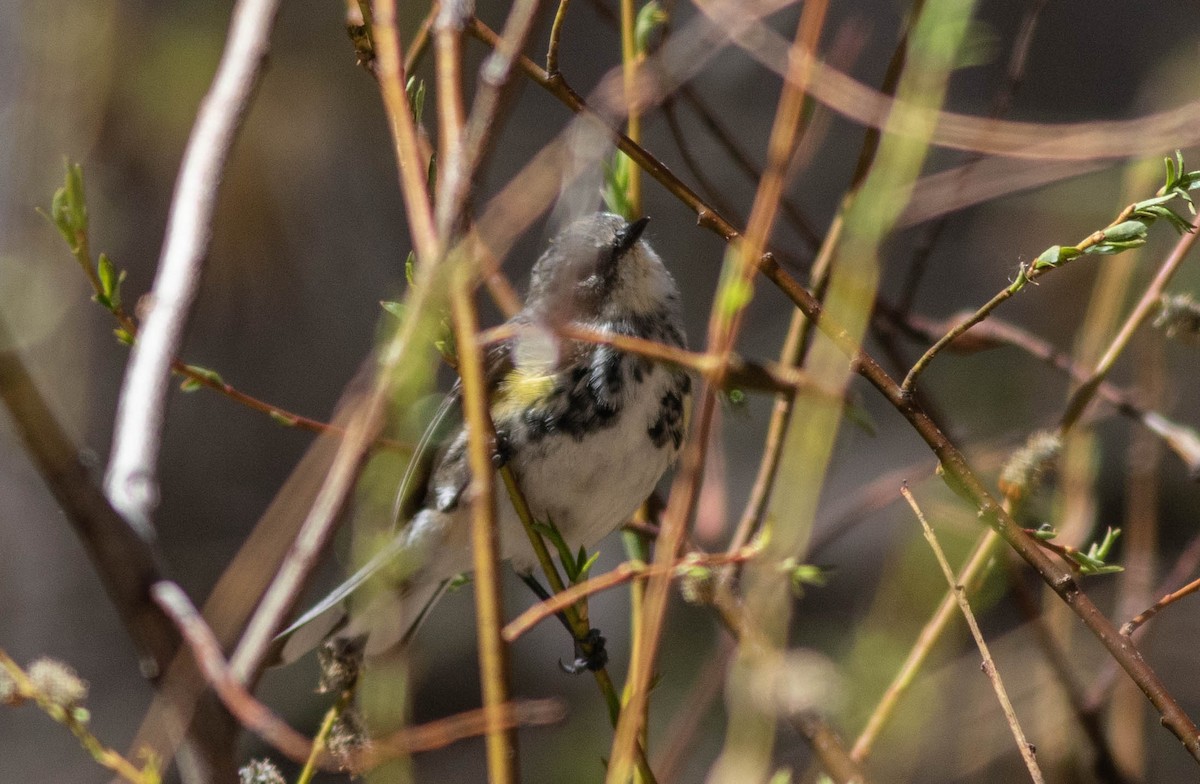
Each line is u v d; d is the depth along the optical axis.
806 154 7.97
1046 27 16.67
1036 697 10.43
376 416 4.69
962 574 6.19
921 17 5.68
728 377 6.03
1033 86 16.50
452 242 4.25
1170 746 12.63
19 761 14.37
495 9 14.63
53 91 13.55
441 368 11.59
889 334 8.33
